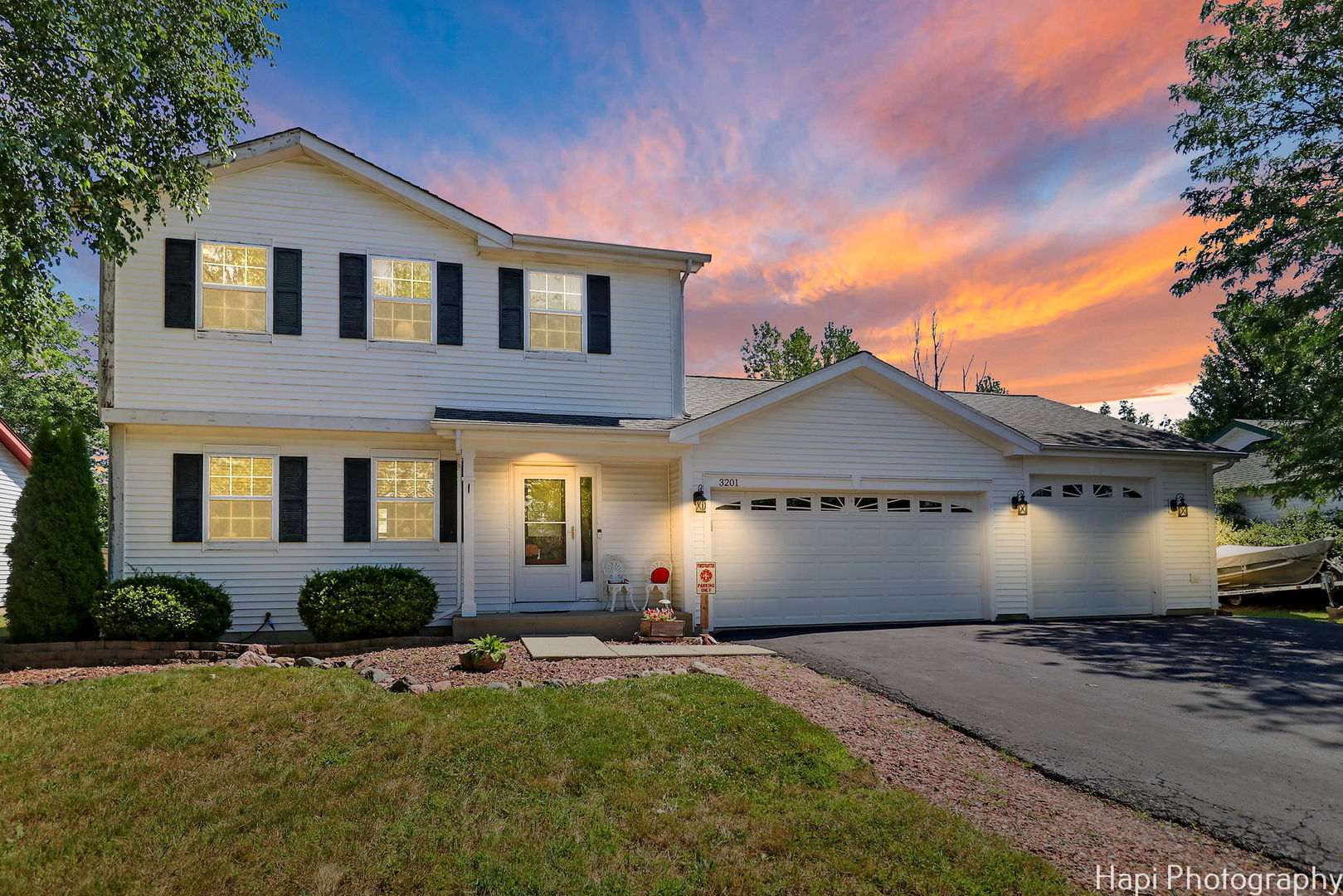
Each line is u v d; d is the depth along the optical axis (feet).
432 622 37.22
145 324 33.96
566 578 39.45
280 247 36.14
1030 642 34.40
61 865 12.45
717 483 39.55
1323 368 57.00
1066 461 45.85
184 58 31.65
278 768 16.52
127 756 17.17
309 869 12.40
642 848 13.32
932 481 43.37
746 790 15.88
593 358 40.78
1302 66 52.34
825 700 23.02
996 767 17.93
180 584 30.91
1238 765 17.97
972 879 12.23
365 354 36.91
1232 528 69.10
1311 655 31.53
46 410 82.28
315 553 35.86
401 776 16.14
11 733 18.38
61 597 29.63
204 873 12.28
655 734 18.76
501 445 35.37
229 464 35.35
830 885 12.07
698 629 38.06
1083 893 11.98
